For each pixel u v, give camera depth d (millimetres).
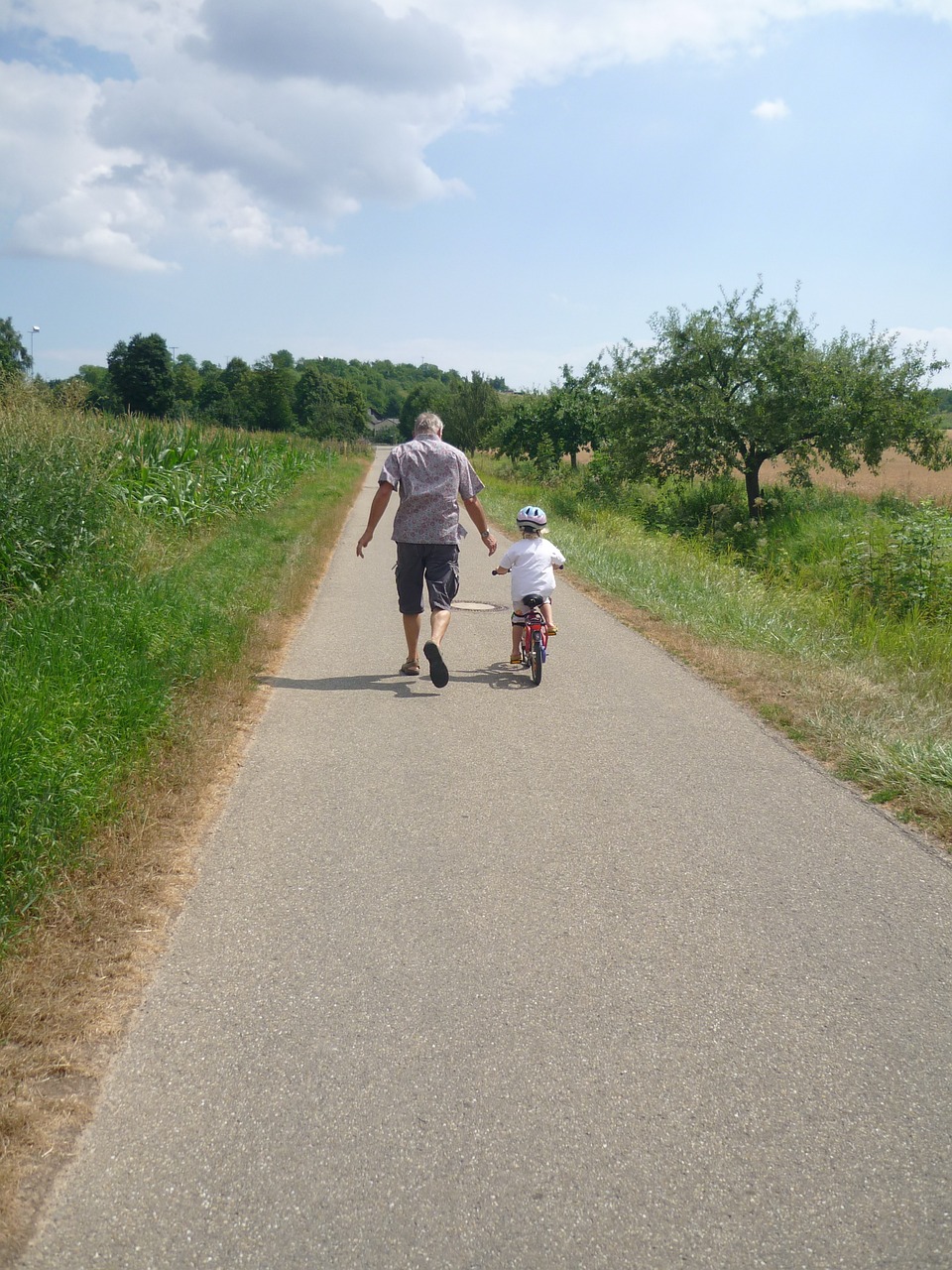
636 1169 2227
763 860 3904
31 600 6840
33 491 8047
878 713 5812
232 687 6156
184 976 2988
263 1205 2102
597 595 10812
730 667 7105
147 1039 2668
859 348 22859
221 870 3734
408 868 3781
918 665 7809
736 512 24281
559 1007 2863
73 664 5266
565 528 18281
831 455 22844
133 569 8398
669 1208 2113
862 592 11594
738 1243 2025
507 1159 2250
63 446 9133
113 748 4457
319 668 7090
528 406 42000
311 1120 2365
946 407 23000
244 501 16766
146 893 3484
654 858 3906
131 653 5801
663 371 24375
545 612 6938
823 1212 2107
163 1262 1949
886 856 3965
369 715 5863
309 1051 2633
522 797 4559
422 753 5172
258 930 3283
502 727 5672
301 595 9812
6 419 9703
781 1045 2701
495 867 3801
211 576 8734
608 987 2975
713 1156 2270
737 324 23297
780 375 22750
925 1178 2213
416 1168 2217
